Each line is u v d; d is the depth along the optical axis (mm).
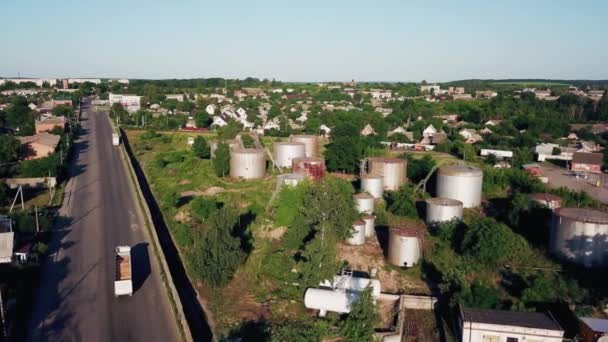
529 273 44406
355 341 34094
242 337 34531
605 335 32250
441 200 56562
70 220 56156
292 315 38281
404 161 70000
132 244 49469
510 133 139625
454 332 36375
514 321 34062
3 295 36000
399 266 47469
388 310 39969
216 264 41781
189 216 59250
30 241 47344
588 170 96312
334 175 76750
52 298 37719
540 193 62844
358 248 50969
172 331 33781
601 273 44000
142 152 102125
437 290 43344
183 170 82875
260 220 56281
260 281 43688
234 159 74375
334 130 118188
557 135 143875
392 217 59406
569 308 37250
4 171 72188
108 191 69250
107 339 32469
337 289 39938
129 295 38562
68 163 86250
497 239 46031
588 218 45500
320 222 47875
